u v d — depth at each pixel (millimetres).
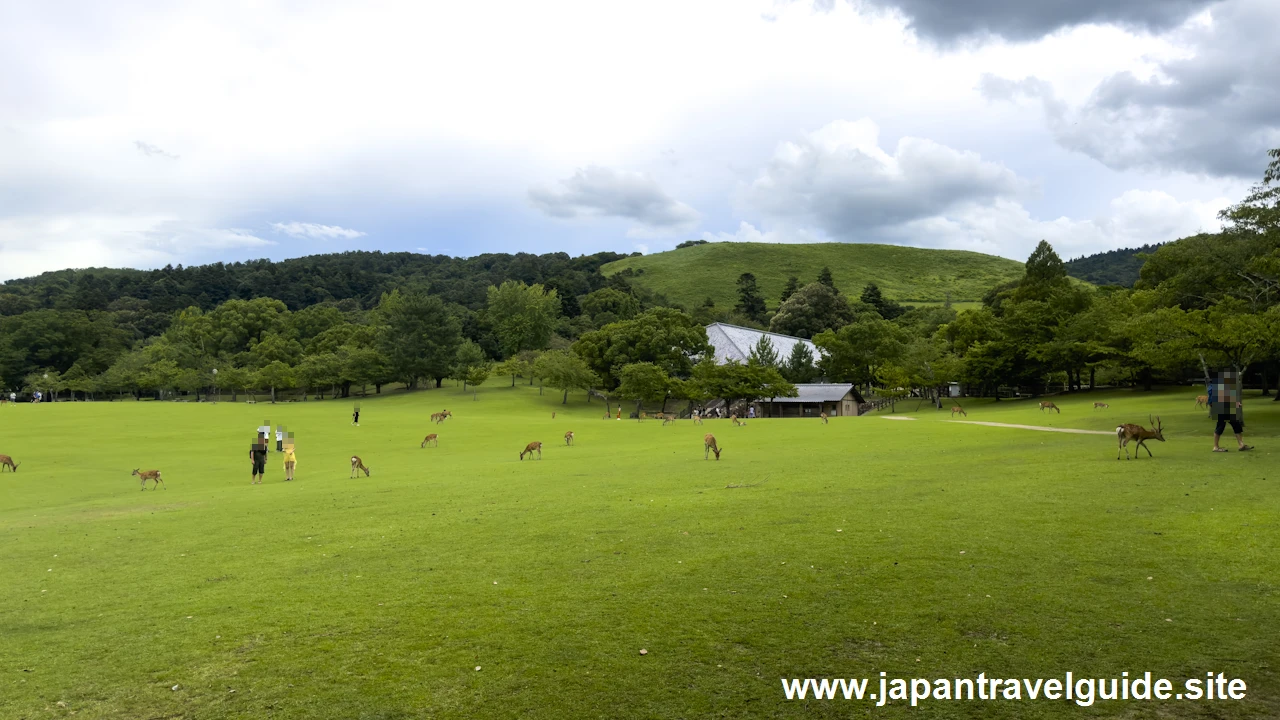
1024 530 12781
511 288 146875
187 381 124625
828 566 11086
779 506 16438
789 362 113812
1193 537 11719
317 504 20641
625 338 103438
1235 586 9367
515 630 8914
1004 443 31203
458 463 34844
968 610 8961
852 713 6613
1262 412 38562
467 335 155750
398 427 61344
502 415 86062
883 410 88562
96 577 12656
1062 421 45219
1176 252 47594
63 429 58375
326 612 9883
